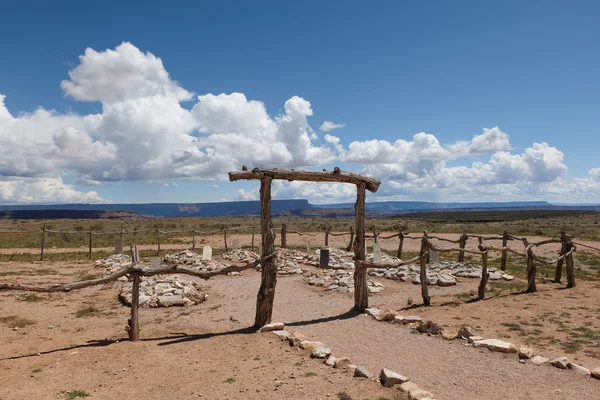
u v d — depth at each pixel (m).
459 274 16.28
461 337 8.11
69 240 35.41
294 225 68.94
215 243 34.59
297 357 6.90
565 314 10.03
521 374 6.25
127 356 7.09
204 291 14.00
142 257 23.92
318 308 11.27
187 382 5.88
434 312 10.55
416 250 28.03
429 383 5.92
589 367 6.64
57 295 13.65
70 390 5.64
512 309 10.64
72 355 7.21
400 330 8.83
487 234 42.19
